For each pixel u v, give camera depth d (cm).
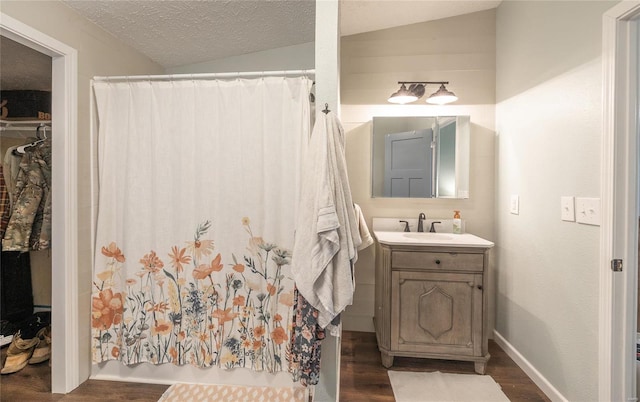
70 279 167
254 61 246
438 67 242
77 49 172
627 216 126
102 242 179
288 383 170
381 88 247
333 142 139
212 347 173
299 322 142
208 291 173
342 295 134
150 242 176
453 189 240
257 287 170
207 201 173
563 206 156
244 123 170
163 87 173
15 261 222
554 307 163
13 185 199
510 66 212
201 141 172
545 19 172
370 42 247
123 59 211
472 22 237
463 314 188
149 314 177
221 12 189
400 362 203
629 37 125
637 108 126
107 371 181
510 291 211
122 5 172
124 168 178
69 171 166
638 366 153
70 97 167
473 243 186
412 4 217
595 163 136
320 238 132
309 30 216
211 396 165
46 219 188
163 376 178
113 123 178
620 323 127
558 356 160
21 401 161
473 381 181
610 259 127
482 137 238
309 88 163
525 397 167
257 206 170
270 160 168
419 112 244
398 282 193
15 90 236
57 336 167
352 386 176
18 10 142
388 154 246
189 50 231
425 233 232
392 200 247
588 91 140
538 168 178
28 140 211
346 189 145
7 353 191
